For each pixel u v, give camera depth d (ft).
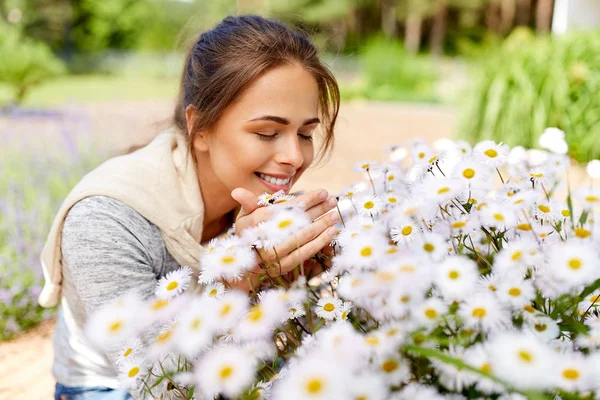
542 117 15.35
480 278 2.35
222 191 4.09
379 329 2.16
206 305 2.33
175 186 3.83
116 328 2.38
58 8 92.22
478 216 2.57
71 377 4.10
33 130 21.90
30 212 10.40
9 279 8.32
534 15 100.27
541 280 2.19
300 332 2.67
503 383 1.72
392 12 102.17
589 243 2.30
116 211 3.59
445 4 98.02
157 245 3.78
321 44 4.99
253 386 2.25
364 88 48.88
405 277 2.05
